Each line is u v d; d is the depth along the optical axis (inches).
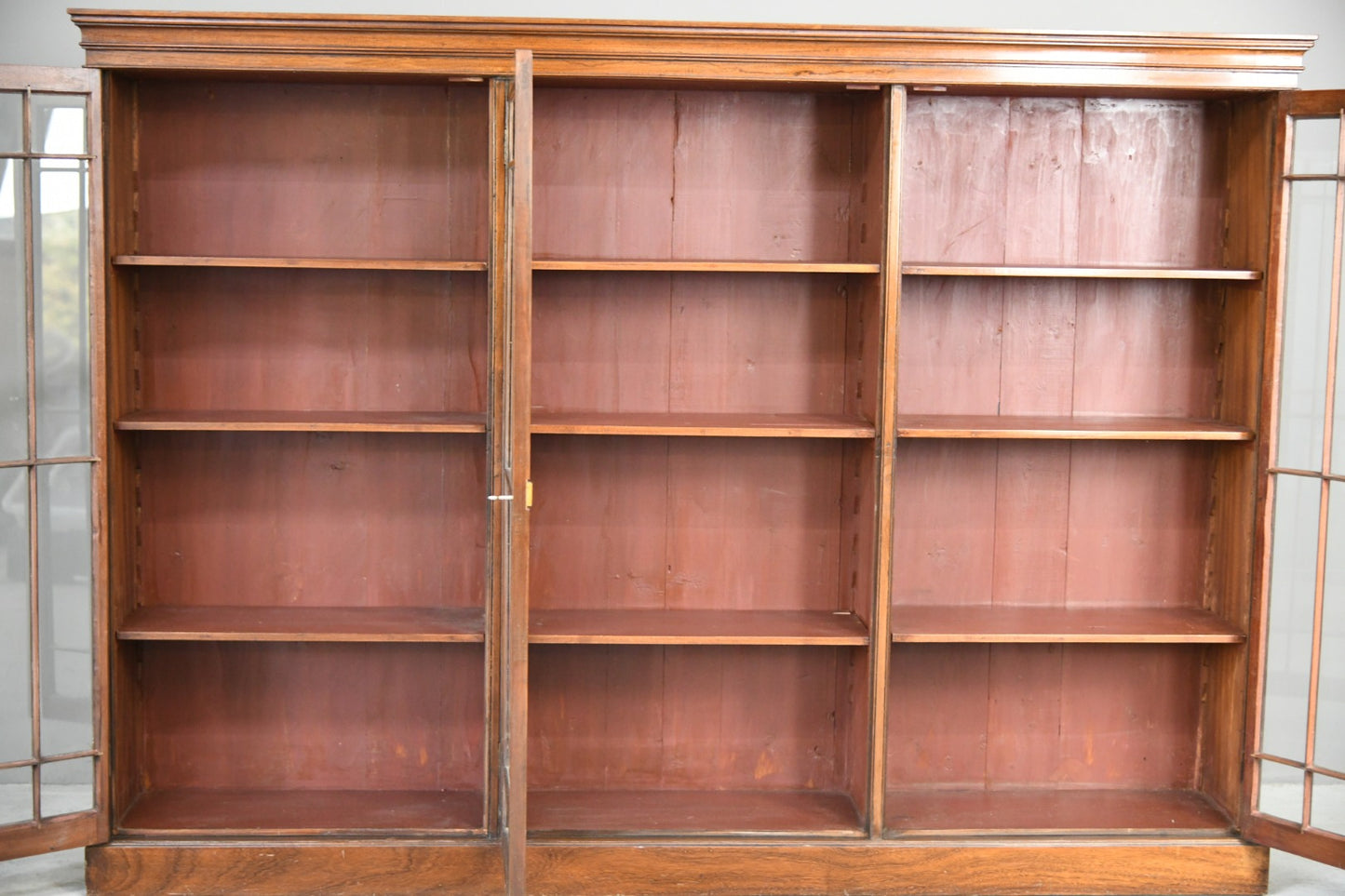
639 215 147.9
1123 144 150.4
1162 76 134.7
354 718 152.7
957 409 152.3
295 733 152.5
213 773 152.0
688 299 149.3
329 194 146.1
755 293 149.7
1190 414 153.3
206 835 137.9
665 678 153.4
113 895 136.1
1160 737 157.2
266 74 135.2
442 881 138.1
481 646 152.3
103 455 133.3
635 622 145.9
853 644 140.2
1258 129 140.8
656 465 151.2
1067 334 152.3
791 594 153.0
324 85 144.7
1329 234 158.7
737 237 148.6
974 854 140.1
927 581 154.4
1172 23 160.1
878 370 136.4
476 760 153.7
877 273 136.6
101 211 130.6
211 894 136.7
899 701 155.6
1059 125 149.8
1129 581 155.5
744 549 152.5
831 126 147.9
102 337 132.0
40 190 136.6
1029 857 140.6
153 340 146.0
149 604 149.2
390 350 148.1
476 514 150.9
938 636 139.6
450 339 148.2
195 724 151.4
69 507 145.4
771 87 141.9
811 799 151.7
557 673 152.6
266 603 150.5
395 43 131.0
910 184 149.5
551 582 151.9
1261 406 139.4
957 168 149.7
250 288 146.6
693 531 152.0
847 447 151.3
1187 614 152.4
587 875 138.4
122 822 139.9
